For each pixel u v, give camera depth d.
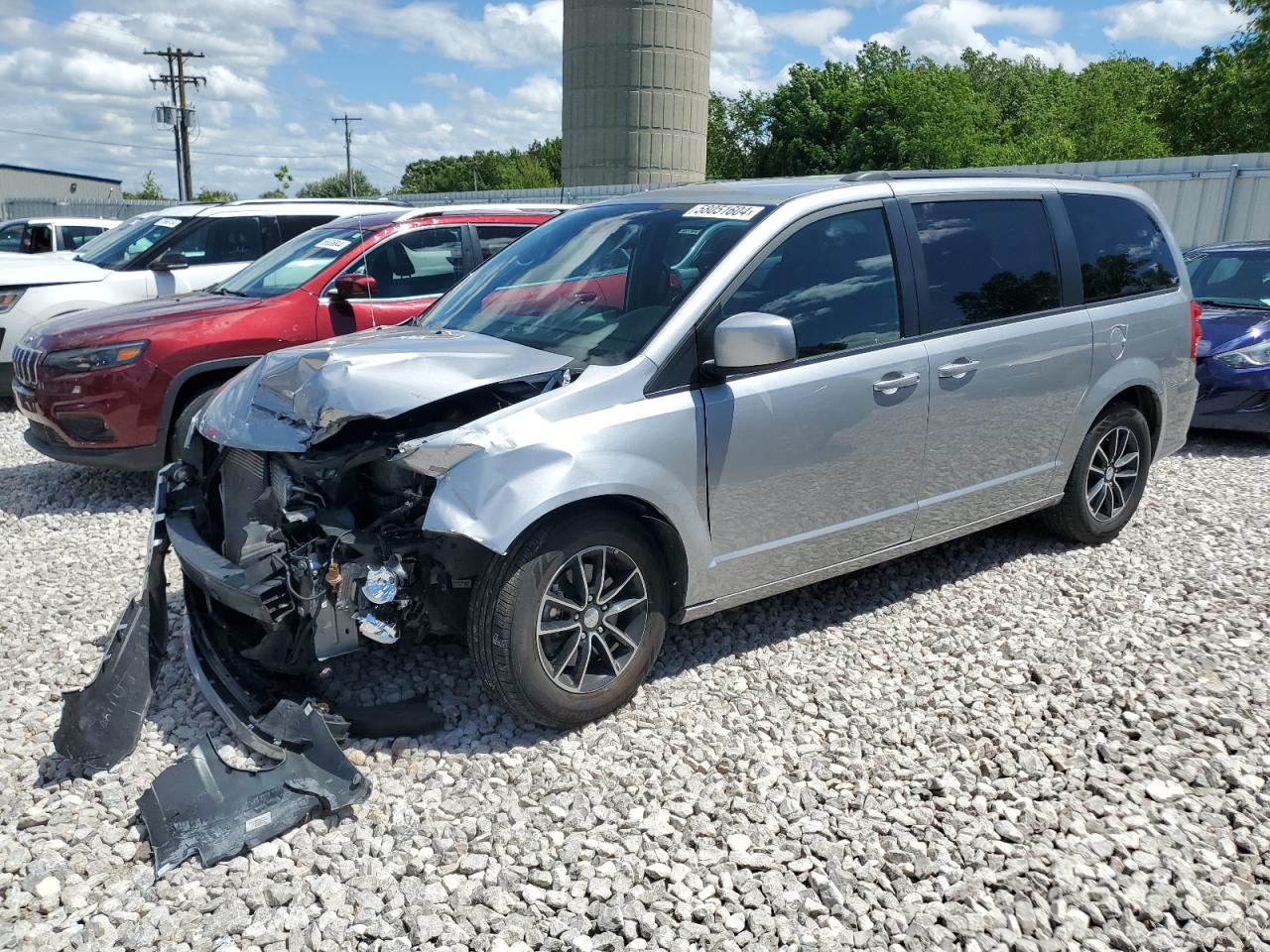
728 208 4.13
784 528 3.99
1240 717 3.66
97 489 7.00
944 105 45.38
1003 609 4.66
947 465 4.50
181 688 3.89
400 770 3.35
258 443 3.50
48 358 6.20
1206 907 2.73
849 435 4.07
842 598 4.79
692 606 3.82
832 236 4.12
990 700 3.83
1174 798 3.21
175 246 9.57
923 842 2.99
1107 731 3.60
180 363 6.30
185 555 3.63
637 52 27.95
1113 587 4.93
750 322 3.45
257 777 3.13
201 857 2.86
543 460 3.27
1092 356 5.02
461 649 3.73
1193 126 37.91
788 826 3.06
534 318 4.09
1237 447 8.17
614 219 4.47
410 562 3.24
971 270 4.58
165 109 50.66
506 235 7.64
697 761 3.40
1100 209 5.26
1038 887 2.81
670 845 2.98
